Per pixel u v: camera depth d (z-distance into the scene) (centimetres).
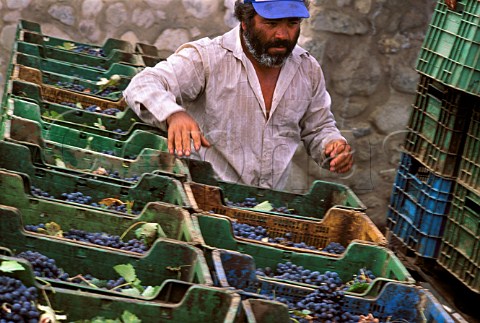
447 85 539
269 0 462
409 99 767
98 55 731
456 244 545
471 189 530
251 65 489
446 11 553
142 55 691
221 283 320
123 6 843
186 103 505
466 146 542
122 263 348
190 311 302
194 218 383
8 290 290
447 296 555
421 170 607
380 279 360
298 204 478
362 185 780
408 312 354
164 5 843
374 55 755
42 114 537
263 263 396
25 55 629
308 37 744
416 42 757
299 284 364
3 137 436
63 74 647
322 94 517
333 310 346
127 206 420
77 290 307
